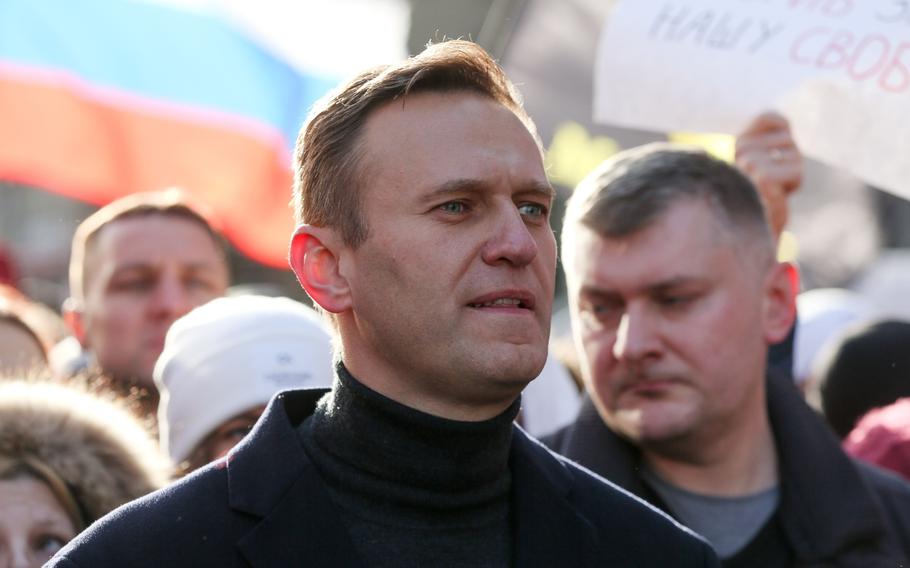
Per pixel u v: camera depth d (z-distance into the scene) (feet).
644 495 19.95
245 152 38.83
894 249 47.65
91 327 29.99
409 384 12.93
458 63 13.29
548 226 13.47
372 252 12.84
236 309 22.54
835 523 19.45
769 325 20.29
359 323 13.04
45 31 37.32
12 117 37.04
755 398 19.81
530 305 12.87
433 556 12.99
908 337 28.81
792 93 22.25
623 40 23.49
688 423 19.16
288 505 12.83
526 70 27.35
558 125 27.12
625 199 19.39
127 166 37.83
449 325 12.56
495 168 12.80
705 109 22.89
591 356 19.75
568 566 13.48
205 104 38.55
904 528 19.99
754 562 19.48
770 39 22.58
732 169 20.12
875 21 21.80
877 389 28.48
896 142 21.44
